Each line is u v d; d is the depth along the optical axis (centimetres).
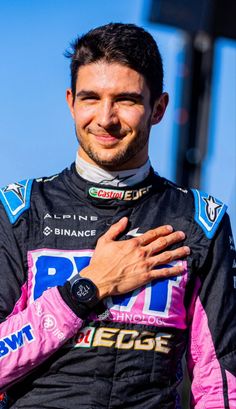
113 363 326
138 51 338
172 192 357
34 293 334
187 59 688
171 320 334
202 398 342
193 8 649
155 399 329
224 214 355
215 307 343
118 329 329
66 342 329
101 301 329
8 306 335
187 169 683
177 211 350
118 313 329
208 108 686
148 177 354
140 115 338
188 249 342
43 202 346
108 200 345
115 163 339
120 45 336
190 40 686
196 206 353
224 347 342
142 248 336
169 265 338
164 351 332
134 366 327
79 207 345
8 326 328
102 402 323
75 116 344
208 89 686
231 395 338
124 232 342
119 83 333
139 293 332
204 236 346
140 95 337
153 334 331
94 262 332
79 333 329
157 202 351
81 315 326
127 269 331
